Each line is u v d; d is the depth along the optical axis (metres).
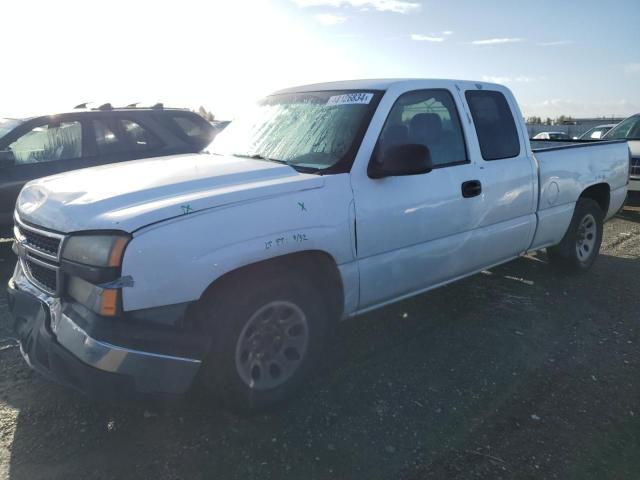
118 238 2.50
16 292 3.04
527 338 4.15
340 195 3.22
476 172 4.12
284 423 3.01
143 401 2.59
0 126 6.44
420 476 2.59
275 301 2.99
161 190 2.88
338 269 3.26
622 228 8.51
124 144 6.79
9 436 2.87
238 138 4.23
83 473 2.60
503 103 4.59
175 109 7.48
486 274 5.73
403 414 3.10
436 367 3.67
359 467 2.65
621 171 6.05
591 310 4.75
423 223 3.70
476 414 3.11
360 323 4.41
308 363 3.21
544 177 4.82
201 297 2.74
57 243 2.73
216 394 2.89
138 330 2.52
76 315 2.60
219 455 2.73
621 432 2.96
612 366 3.72
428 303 4.86
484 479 2.57
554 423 3.03
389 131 3.61
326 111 3.79
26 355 2.91
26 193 3.39
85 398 3.24
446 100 4.10
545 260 6.30
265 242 2.85
